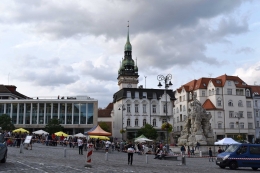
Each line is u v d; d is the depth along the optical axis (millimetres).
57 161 23578
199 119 49750
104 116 110250
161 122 92812
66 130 86062
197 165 28516
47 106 86250
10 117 81938
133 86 141000
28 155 28422
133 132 90375
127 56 145250
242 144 25609
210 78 101938
